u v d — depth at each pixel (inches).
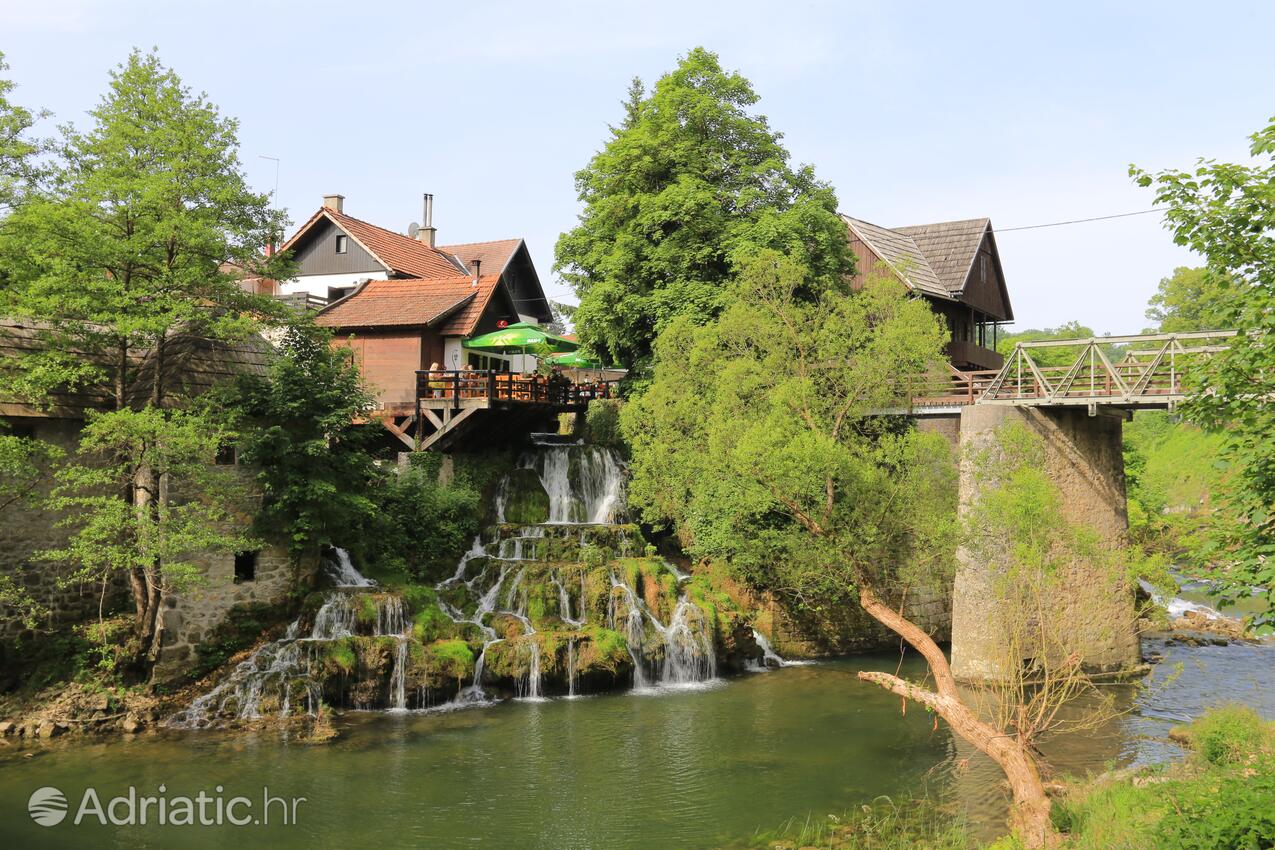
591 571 1051.9
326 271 1560.0
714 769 719.7
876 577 1011.9
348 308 1318.9
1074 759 742.5
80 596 856.9
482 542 1149.7
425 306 1294.3
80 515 795.4
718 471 920.3
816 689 989.2
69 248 775.7
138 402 867.4
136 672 832.3
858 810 634.8
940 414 1146.0
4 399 796.6
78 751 726.5
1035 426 1056.8
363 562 1025.5
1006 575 703.7
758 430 815.1
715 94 1389.0
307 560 938.1
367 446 1235.2
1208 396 478.3
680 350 1115.3
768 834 593.9
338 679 857.5
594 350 1430.9
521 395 1216.8
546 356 1325.0
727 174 1385.3
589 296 1373.0
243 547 842.2
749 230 1263.5
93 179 779.4
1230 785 451.5
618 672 965.2
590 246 1445.6
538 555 1099.3
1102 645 1061.1
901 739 802.2
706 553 1190.3
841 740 797.9
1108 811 529.0
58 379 781.3
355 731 799.1
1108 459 1134.4
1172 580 677.3
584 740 791.1
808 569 879.1
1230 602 437.4
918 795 664.4
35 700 785.6
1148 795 543.8
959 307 1680.6
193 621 848.9
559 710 887.1
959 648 1042.1
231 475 877.8
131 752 728.3
